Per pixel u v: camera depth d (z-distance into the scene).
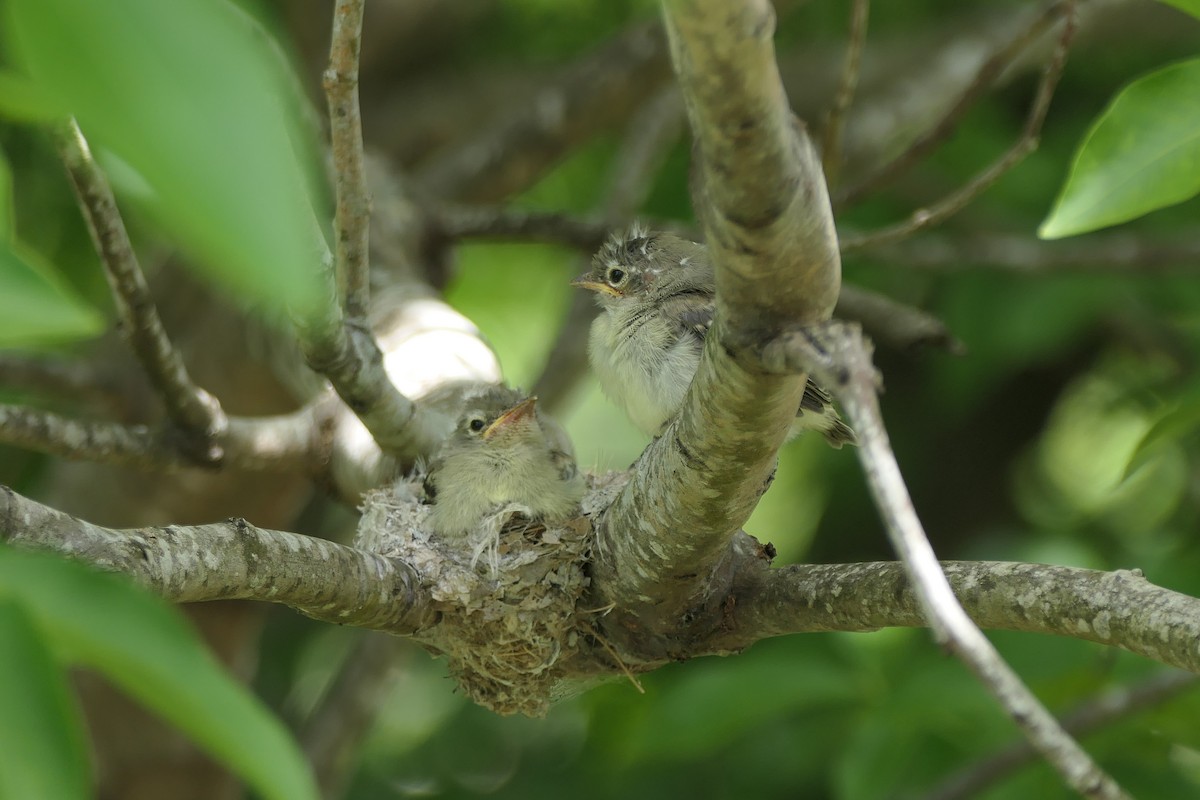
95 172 7.77
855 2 10.34
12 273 3.29
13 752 2.90
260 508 14.16
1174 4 5.59
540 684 8.59
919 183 15.67
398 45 19.31
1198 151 6.34
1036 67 16.27
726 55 4.40
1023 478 17.33
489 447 9.09
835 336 5.03
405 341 11.05
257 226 2.41
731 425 5.93
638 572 7.49
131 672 3.09
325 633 18.31
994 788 10.45
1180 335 15.09
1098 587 6.36
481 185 15.78
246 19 3.26
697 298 10.43
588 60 15.96
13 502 5.67
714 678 11.47
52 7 2.47
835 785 11.38
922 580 4.04
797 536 17.80
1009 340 14.77
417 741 17.62
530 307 20.03
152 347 8.59
